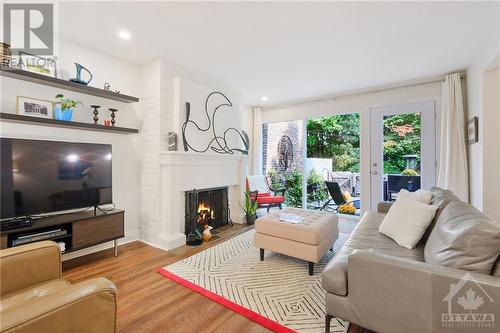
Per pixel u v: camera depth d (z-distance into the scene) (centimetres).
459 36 251
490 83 268
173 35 253
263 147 566
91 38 260
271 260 262
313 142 521
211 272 234
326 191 514
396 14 214
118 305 181
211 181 372
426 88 382
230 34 251
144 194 323
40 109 242
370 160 428
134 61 318
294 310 175
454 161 335
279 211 300
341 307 137
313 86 408
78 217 243
